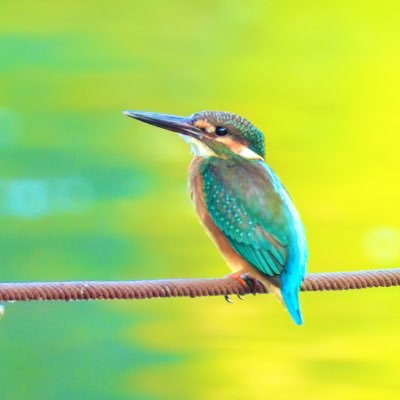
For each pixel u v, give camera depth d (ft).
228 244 25.68
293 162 80.94
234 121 27.04
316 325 48.32
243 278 25.09
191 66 108.68
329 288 24.04
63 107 91.30
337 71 107.96
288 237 24.89
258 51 114.32
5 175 72.02
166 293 22.29
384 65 109.70
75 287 21.63
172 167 75.05
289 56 112.88
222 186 26.04
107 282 21.88
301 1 128.57
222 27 121.80
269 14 125.49
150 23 121.90
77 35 116.37
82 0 127.85
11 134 81.87
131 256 59.88
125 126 84.64
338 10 125.80
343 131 88.74
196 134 27.04
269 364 45.85
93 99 94.89
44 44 111.96
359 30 119.85
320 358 46.11
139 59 109.70
